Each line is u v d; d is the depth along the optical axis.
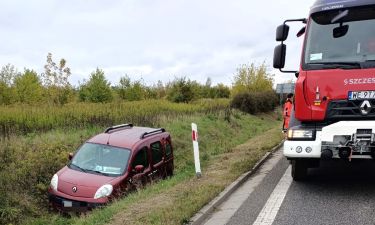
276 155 12.86
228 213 6.89
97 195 9.38
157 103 30.23
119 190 9.60
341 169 9.88
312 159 7.95
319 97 7.07
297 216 6.50
